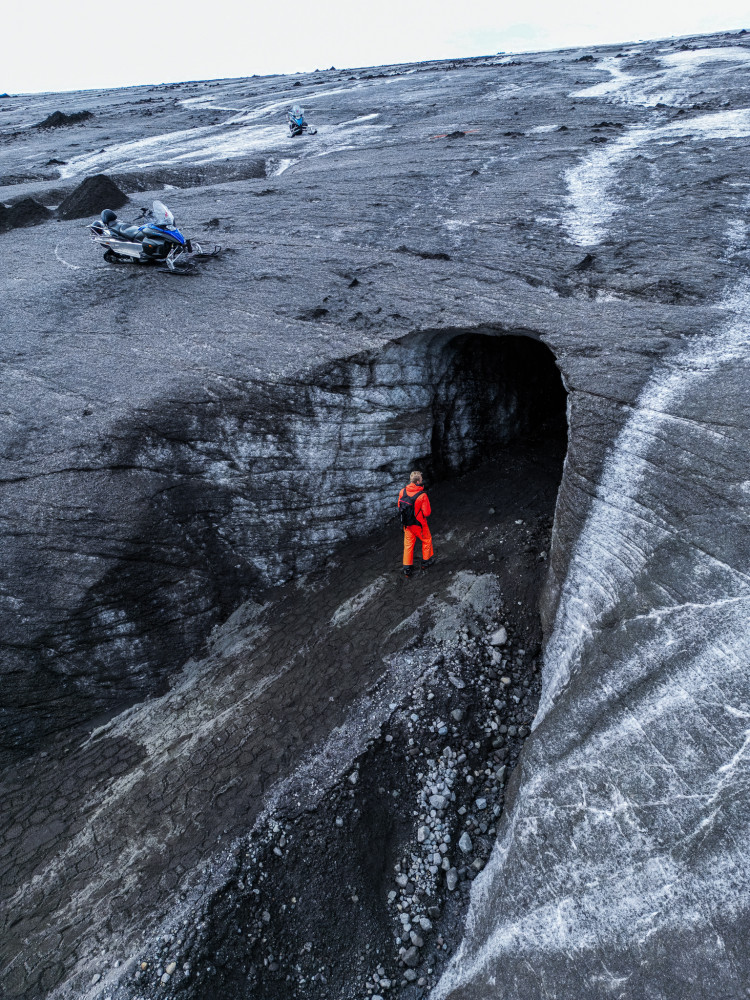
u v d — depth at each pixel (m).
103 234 10.80
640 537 5.98
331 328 8.70
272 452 8.13
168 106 37.84
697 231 9.60
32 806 6.63
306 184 15.42
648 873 4.61
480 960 5.18
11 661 6.85
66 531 7.06
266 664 7.64
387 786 6.39
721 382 6.32
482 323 8.07
